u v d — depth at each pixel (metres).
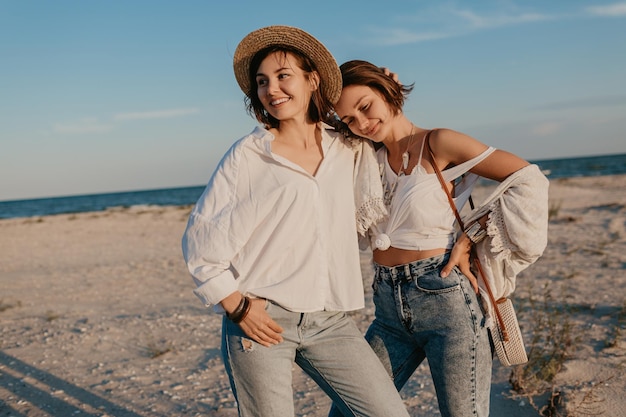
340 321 2.46
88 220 28.77
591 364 4.30
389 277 2.55
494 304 2.55
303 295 2.37
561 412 3.58
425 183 2.51
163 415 4.08
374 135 2.63
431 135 2.58
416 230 2.50
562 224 14.14
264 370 2.31
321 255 2.41
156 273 10.98
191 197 78.12
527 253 2.43
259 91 2.49
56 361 5.48
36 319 7.42
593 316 5.66
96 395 4.54
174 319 6.93
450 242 2.55
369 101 2.56
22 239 20.70
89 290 9.57
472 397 2.38
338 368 2.37
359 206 2.58
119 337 6.25
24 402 4.45
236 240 2.34
